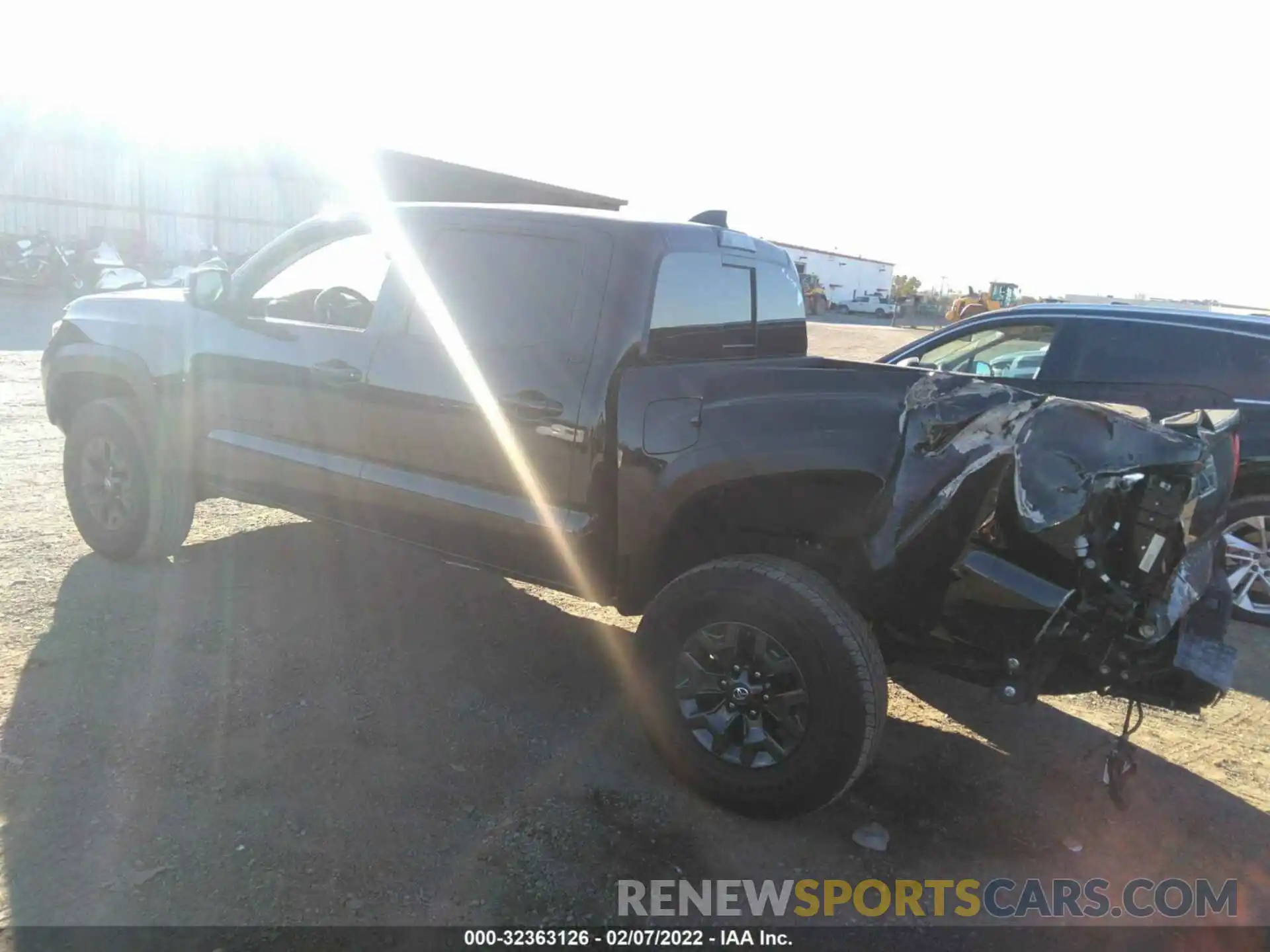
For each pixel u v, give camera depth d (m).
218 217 25.77
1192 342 5.27
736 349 4.11
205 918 2.41
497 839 2.86
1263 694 4.37
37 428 7.84
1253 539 5.29
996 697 2.88
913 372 3.16
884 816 3.19
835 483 3.05
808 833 3.05
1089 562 2.68
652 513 3.29
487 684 3.86
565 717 3.66
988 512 2.76
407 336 3.85
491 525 3.64
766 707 2.98
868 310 57.31
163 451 4.56
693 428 3.21
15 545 4.95
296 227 4.33
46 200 23.08
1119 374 5.40
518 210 3.71
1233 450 3.10
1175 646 2.80
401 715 3.54
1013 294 55.31
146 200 24.70
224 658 3.84
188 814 2.82
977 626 2.84
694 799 3.17
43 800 2.82
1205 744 3.86
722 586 2.99
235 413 4.37
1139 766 3.63
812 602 2.86
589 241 3.50
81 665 3.66
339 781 3.07
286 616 4.32
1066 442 2.69
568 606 4.81
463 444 3.70
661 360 3.50
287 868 2.63
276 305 4.46
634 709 3.74
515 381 3.53
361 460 4.02
